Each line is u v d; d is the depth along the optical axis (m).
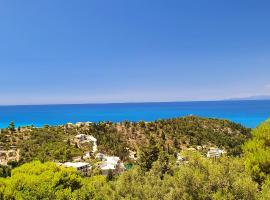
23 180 27.84
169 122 155.25
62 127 145.75
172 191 13.23
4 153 110.12
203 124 157.88
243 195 12.46
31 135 129.75
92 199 19.16
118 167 97.88
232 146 133.25
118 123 154.12
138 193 15.62
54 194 22.58
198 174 13.08
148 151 63.72
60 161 102.81
